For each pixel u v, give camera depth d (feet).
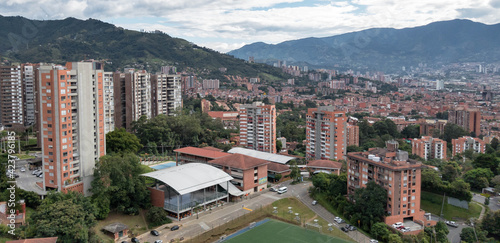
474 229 496.23
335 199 574.97
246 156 641.40
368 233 497.46
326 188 611.88
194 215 531.91
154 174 546.26
